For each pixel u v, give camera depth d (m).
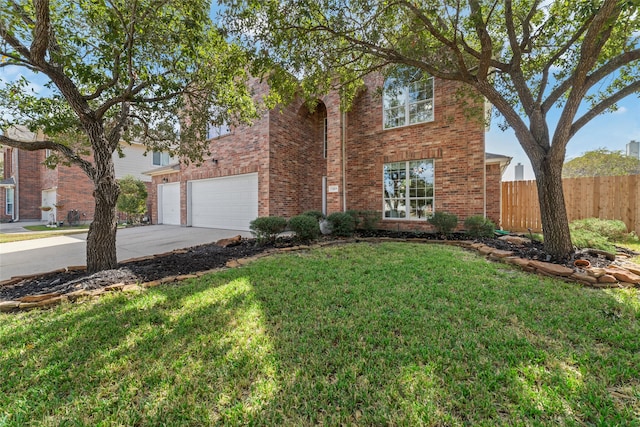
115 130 5.57
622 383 2.22
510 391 2.13
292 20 5.61
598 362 2.46
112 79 4.83
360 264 5.75
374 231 10.12
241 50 5.89
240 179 12.30
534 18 6.65
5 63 4.33
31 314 3.70
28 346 2.91
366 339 2.88
